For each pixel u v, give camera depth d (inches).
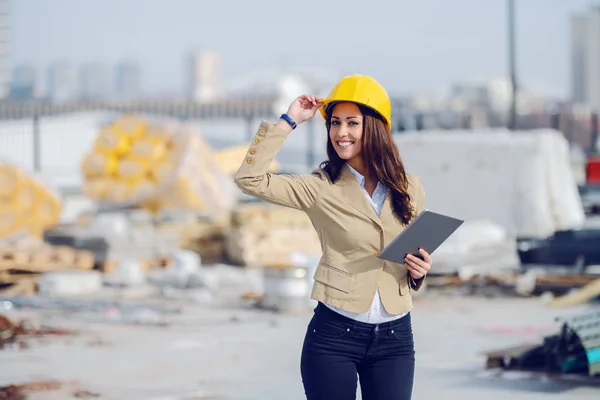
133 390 362.0
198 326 526.6
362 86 196.4
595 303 609.9
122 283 703.1
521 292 661.3
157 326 525.0
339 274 194.1
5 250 703.1
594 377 374.3
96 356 433.4
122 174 1004.6
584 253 686.5
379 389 195.5
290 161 1847.9
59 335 488.7
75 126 1396.4
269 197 193.0
